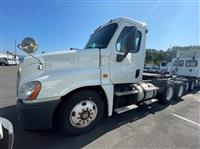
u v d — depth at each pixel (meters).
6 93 6.84
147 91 4.38
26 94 2.49
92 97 3.04
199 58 9.31
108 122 3.77
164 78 6.51
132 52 3.80
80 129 2.99
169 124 3.78
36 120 2.47
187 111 4.87
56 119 2.88
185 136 3.19
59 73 2.72
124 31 3.53
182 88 6.75
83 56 3.05
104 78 3.21
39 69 2.75
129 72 3.77
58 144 2.78
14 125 3.45
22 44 2.70
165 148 2.74
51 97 2.56
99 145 2.77
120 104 3.78
